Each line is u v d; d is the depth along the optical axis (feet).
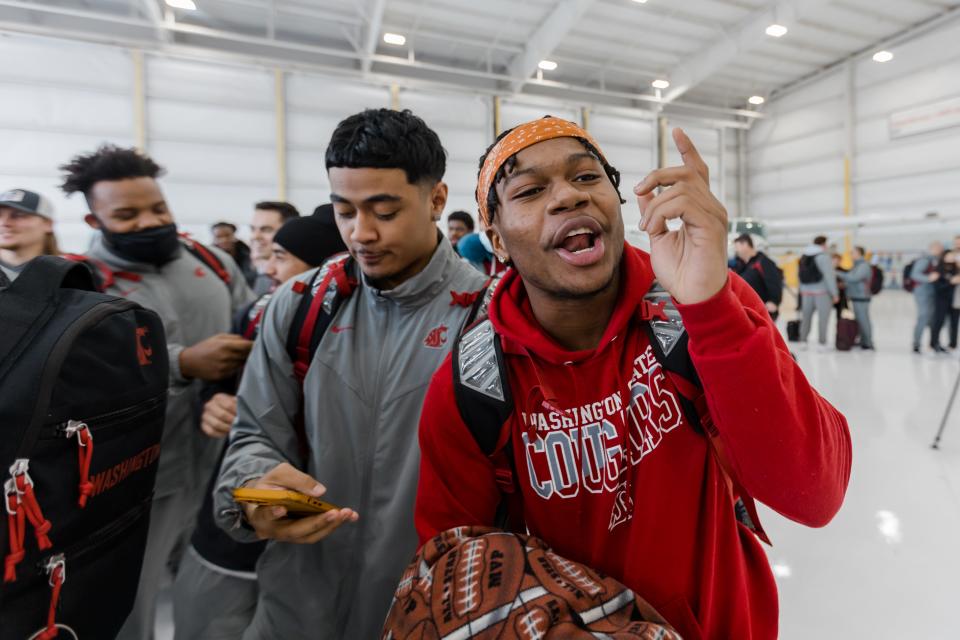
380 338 2.73
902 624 4.52
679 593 1.82
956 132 28.71
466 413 1.90
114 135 22.09
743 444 1.51
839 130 34.32
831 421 1.70
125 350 2.23
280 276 4.12
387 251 2.48
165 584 5.18
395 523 2.61
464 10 24.16
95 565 2.08
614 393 1.86
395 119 2.44
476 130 28.81
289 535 2.21
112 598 2.21
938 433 8.34
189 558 3.37
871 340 18.08
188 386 3.79
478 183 2.00
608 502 1.86
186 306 4.09
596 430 1.86
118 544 2.23
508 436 1.87
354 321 2.76
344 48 26.08
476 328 2.06
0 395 1.71
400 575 2.63
